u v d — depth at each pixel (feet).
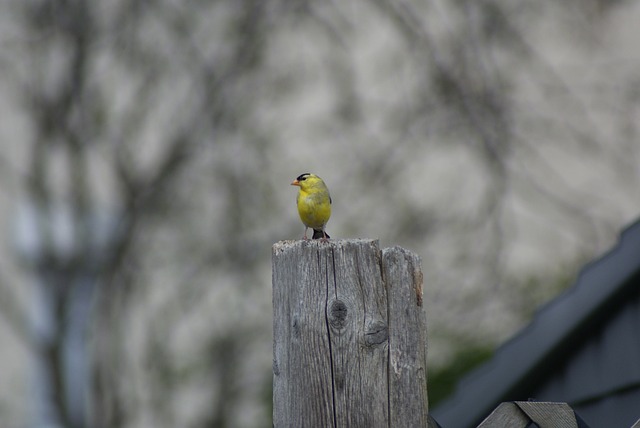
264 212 49.32
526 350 22.16
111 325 47.21
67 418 47.24
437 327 46.24
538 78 55.77
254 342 48.52
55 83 46.75
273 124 52.11
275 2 50.24
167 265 49.16
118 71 48.65
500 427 13.14
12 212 50.08
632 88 57.06
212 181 49.44
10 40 47.73
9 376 51.29
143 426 48.96
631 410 19.88
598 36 57.72
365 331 12.82
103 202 49.37
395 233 50.55
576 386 21.45
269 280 48.93
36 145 46.73
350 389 12.69
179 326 49.16
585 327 20.85
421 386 12.74
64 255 47.11
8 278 49.83
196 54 48.96
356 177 52.21
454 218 51.67
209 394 48.88
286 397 12.84
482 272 49.85
